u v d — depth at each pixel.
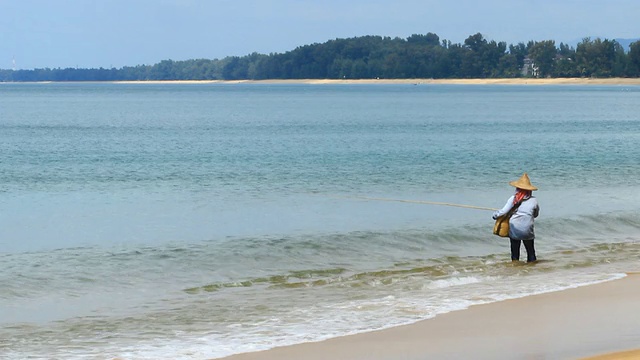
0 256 21.52
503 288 17.52
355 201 32.00
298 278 19.25
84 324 14.91
